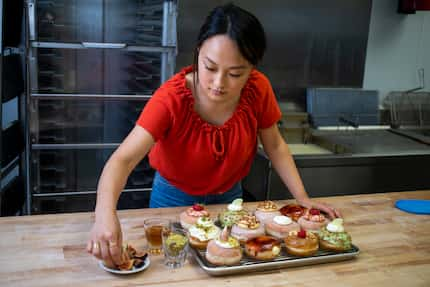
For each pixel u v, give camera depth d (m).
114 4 2.85
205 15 3.03
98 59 2.90
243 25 1.28
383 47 3.69
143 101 2.99
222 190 1.75
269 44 3.29
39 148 2.89
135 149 1.44
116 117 3.00
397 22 3.67
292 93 3.41
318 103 3.37
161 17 2.90
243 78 1.36
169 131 1.55
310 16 3.32
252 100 1.63
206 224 1.42
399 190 2.95
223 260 1.29
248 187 2.93
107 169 1.39
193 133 1.56
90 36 2.86
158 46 2.91
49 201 3.01
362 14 3.43
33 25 2.71
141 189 3.12
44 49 2.80
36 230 1.48
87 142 2.99
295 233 1.41
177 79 1.55
